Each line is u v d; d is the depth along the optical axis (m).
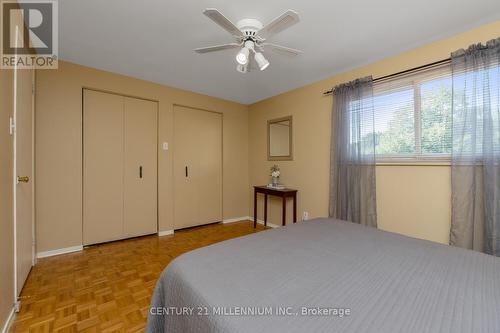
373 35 2.10
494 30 1.87
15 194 1.60
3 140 1.36
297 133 3.53
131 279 2.10
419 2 1.67
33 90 2.33
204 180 3.98
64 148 2.69
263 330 0.65
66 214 2.70
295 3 1.68
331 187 2.97
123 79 3.09
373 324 0.67
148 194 3.36
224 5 1.70
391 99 2.50
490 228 1.81
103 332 1.44
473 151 1.91
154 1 1.67
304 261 1.11
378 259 1.13
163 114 3.47
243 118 4.46
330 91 3.02
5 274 1.40
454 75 2.00
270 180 3.99
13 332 1.42
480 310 0.74
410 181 2.36
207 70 2.91
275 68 2.82
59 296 1.82
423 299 0.80
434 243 1.37
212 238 3.33
